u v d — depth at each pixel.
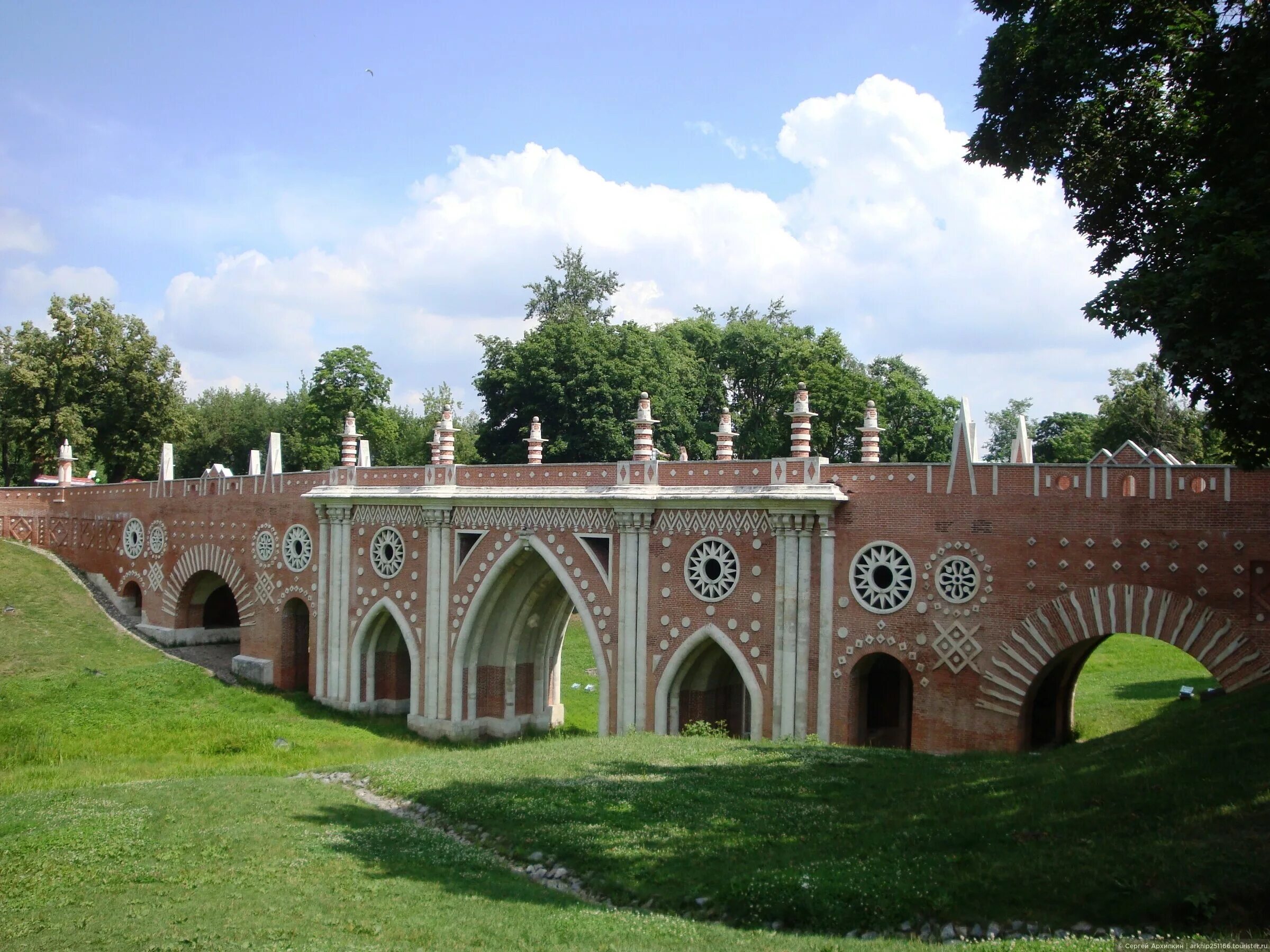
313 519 49.72
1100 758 22.36
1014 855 17.70
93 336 72.12
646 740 32.59
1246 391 18.14
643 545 36.97
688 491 35.75
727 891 18.20
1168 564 28.19
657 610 36.59
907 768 25.50
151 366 74.62
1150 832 17.23
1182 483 28.12
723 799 23.69
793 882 17.91
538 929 16.80
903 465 32.28
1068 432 87.06
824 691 33.06
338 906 17.98
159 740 40.59
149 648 55.12
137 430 74.31
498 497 40.97
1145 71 23.52
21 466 96.75
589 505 38.56
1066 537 29.64
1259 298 18.17
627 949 15.59
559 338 69.12
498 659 43.88
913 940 15.65
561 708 46.94
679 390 73.69
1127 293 20.03
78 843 21.80
